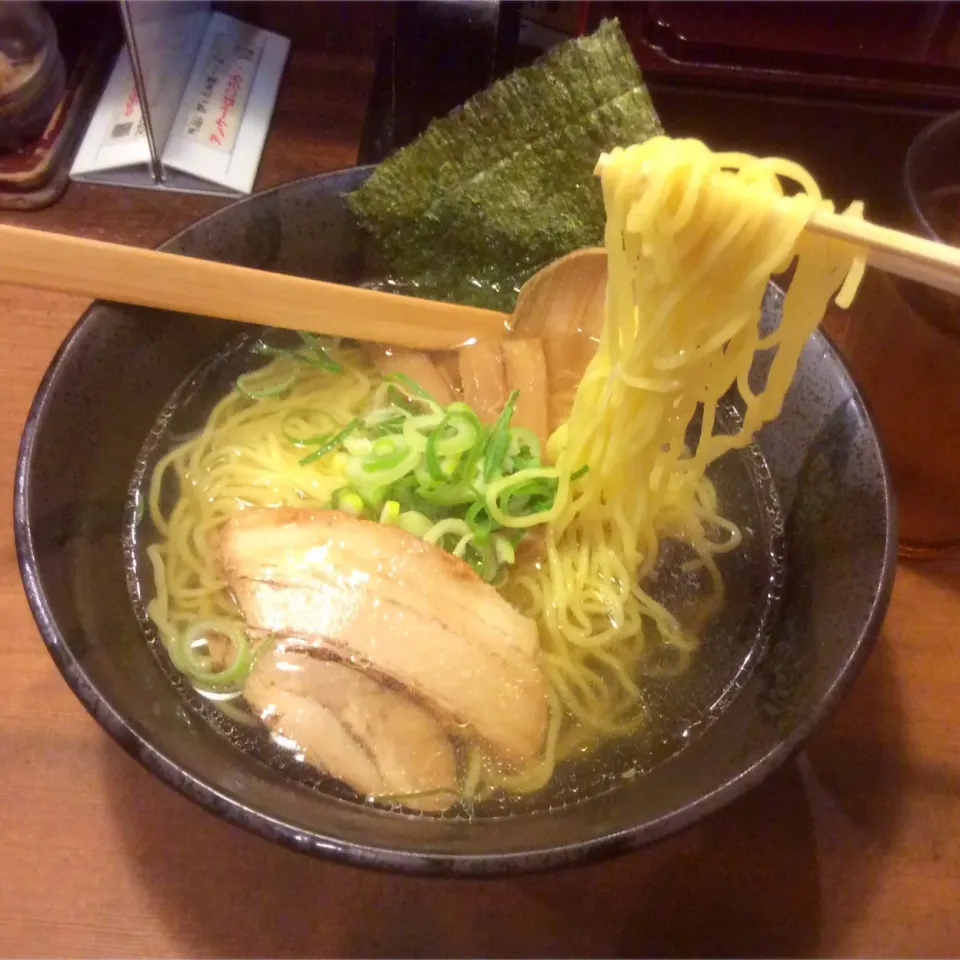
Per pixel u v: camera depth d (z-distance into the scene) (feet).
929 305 0.82
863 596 0.74
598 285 0.93
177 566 0.88
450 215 0.98
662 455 0.87
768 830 0.82
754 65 1.10
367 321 0.89
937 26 1.11
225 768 0.71
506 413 0.89
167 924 0.76
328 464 0.96
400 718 0.78
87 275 0.79
